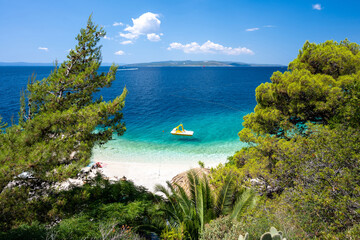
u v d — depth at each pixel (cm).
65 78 1020
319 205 596
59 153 795
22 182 803
